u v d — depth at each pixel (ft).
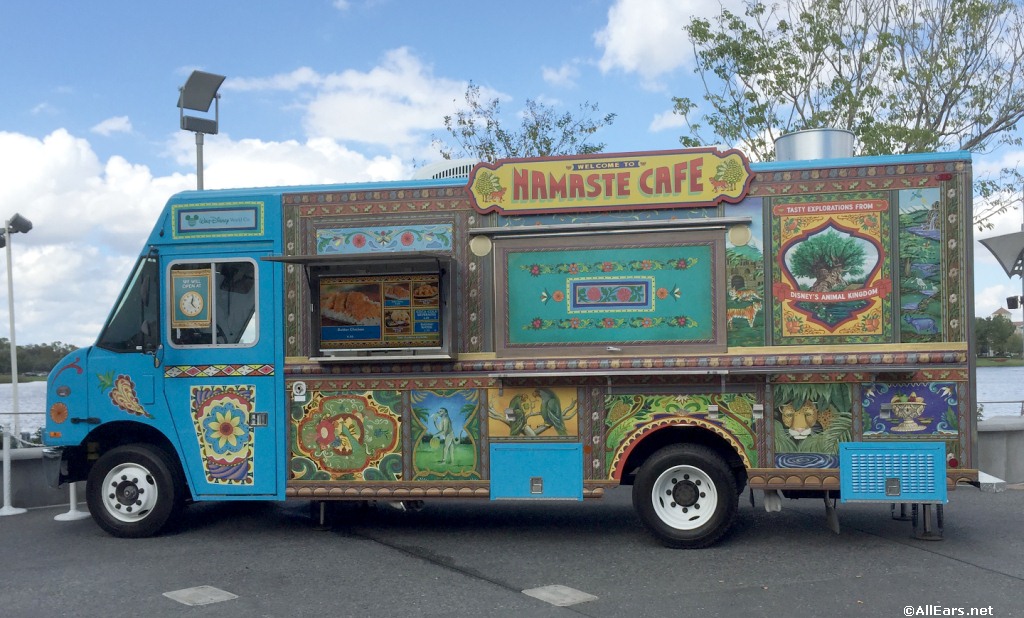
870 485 21.22
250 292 23.70
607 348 22.08
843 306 21.36
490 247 22.77
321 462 23.22
